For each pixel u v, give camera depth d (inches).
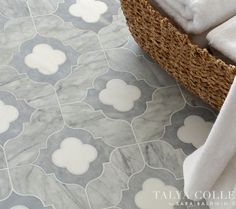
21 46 54.0
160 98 51.4
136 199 43.9
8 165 44.8
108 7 59.7
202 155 34.4
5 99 49.3
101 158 46.2
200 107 51.1
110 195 43.9
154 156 46.9
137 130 48.6
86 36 56.2
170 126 49.3
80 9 58.9
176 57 45.7
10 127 47.3
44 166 45.1
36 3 58.6
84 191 43.9
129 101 50.8
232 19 42.3
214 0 41.7
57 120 48.4
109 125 48.7
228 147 32.8
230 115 30.7
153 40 47.7
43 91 50.5
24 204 42.6
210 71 41.9
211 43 41.7
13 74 51.5
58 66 52.9
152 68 53.9
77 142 47.0
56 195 43.4
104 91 51.4
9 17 56.6
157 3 45.1
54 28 56.4
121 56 54.8
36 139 46.8
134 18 49.1
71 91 50.9
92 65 53.5
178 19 43.7
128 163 46.1
